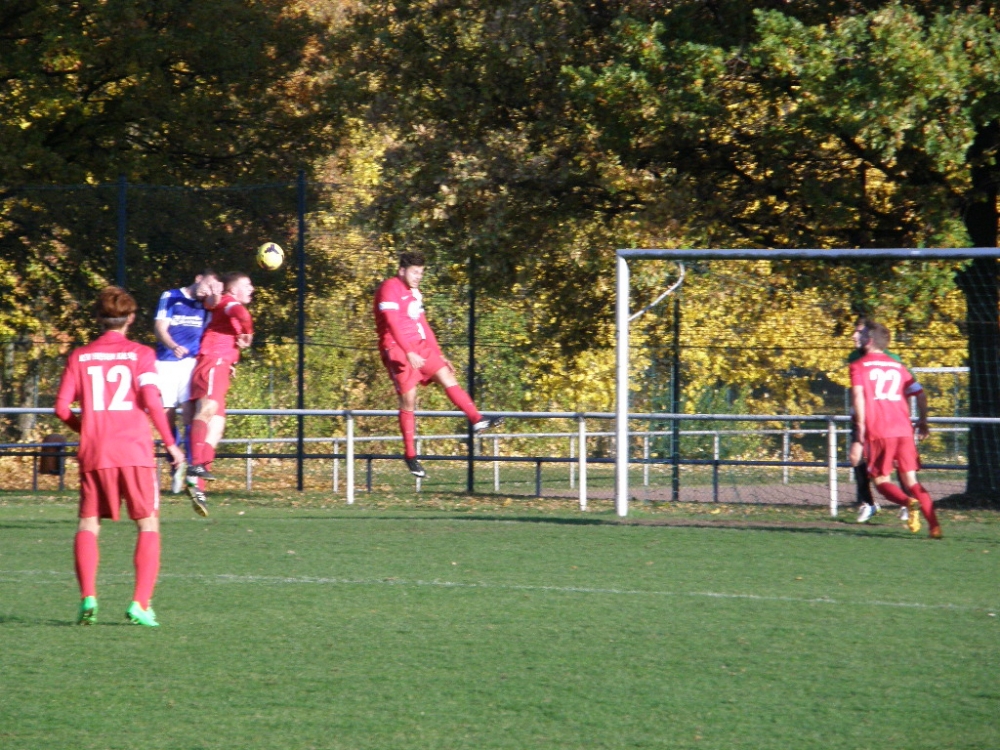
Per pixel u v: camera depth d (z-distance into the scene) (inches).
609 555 1373.0
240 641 935.7
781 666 866.1
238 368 2331.4
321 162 3275.1
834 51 1817.2
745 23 2033.7
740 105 2106.3
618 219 2192.4
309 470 2785.4
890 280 1941.4
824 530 1606.8
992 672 851.4
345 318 2257.6
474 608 1067.3
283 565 1300.4
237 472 2736.2
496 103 2321.6
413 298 1763.0
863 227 2138.3
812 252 1637.6
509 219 2177.7
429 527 1628.9
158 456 2598.4
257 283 2257.6
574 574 1244.5
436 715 743.7
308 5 3243.1
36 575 1242.0
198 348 1892.2
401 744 687.7
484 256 2119.8
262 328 2262.6
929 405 2214.6
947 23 1823.3
